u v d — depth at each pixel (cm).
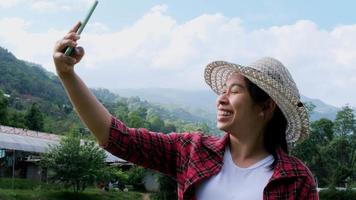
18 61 12938
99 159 3600
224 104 253
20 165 4147
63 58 229
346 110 7131
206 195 243
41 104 9881
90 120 249
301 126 266
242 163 249
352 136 6819
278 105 252
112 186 4450
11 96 9931
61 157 3494
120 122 260
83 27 229
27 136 4184
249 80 249
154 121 11094
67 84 241
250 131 250
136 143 257
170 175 265
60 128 7288
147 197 4144
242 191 239
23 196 3116
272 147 254
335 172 5634
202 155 249
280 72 257
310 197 243
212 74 276
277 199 238
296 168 243
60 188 3591
